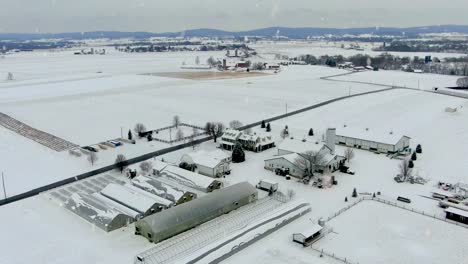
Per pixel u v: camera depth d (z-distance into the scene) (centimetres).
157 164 6681
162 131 9138
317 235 4531
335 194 5712
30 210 5181
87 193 5700
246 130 8481
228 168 6638
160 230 4425
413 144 8075
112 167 6850
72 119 10294
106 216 4769
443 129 9169
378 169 6706
